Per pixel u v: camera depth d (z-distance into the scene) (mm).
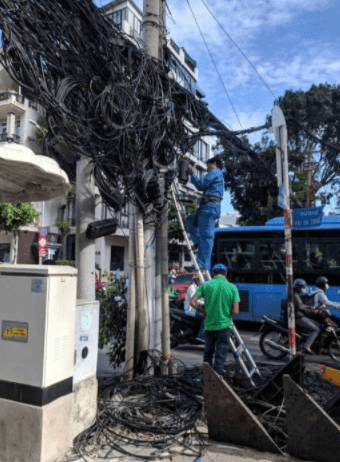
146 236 5703
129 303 5320
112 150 4559
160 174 5406
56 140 4590
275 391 4098
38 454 3035
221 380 3562
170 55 6160
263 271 10516
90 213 5289
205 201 5914
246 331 10852
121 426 3865
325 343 7512
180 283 15961
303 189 20188
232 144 7461
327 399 4586
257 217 22281
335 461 3076
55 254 25938
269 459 3221
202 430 3811
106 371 6125
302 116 19719
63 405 3268
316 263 10078
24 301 3221
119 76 4621
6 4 3551
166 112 5160
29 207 22109
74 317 3449
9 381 3201
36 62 3838
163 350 5441
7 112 23984
